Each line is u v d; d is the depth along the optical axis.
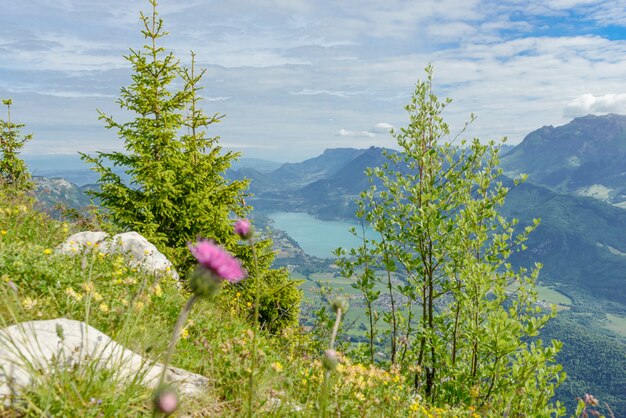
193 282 1.69
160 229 16.83
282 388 4.14
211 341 5.24
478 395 8.29
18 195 10.36
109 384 2.82
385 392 5.17
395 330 10.45
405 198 11.27
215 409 3.52
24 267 5.44
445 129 11.34
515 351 8.61
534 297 9.34
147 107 17.33
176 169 17.42
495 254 10.12
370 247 11.59
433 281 10.84
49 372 2.64
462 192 11.01
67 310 4.44
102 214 15.22
